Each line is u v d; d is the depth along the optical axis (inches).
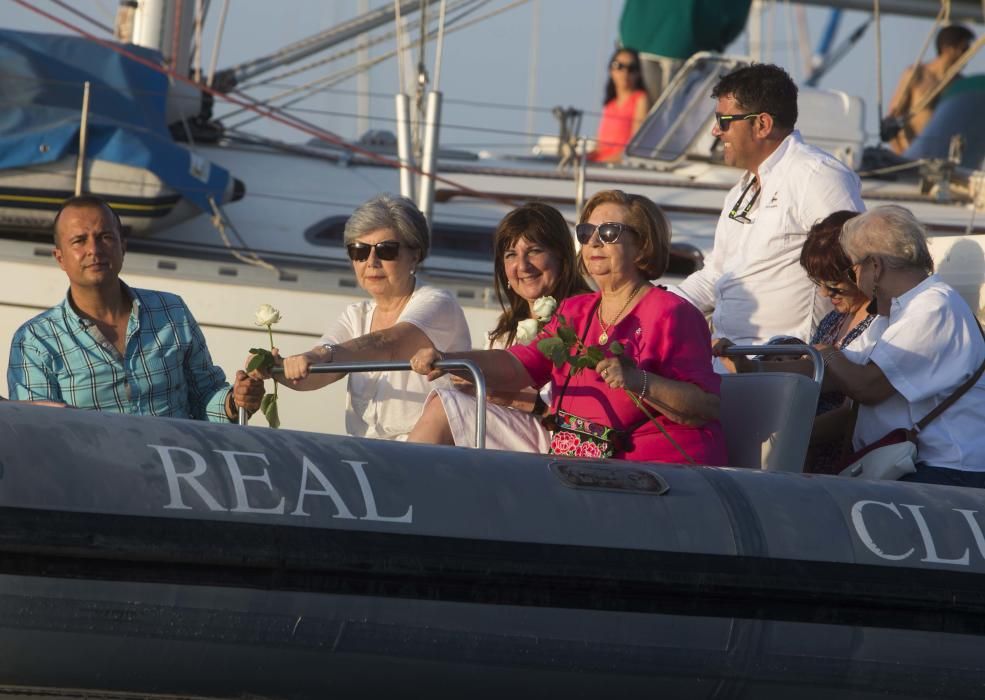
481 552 453.4
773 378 551.8
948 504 511.8
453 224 1058.1
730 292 719.1
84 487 426.9
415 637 448.8
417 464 468.8
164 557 426.9
